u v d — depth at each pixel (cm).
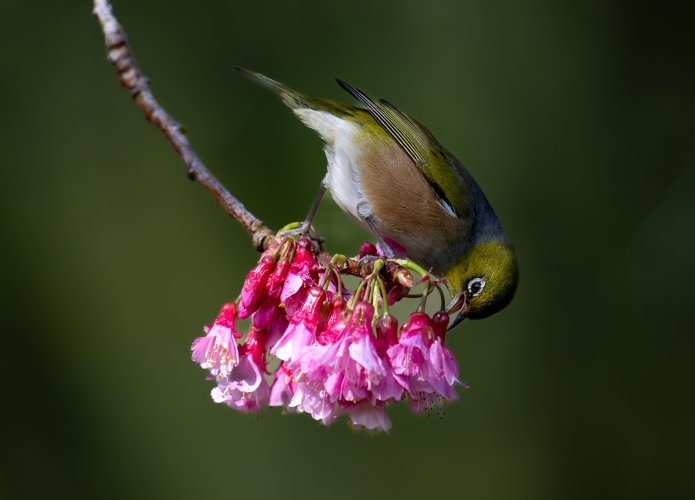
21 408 1105
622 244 1336
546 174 1352
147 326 1159
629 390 1295
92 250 1173
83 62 1230
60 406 1118
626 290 1298
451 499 1198
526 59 1363
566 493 1256
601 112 1380
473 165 1291
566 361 1314
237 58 1212
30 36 1226
